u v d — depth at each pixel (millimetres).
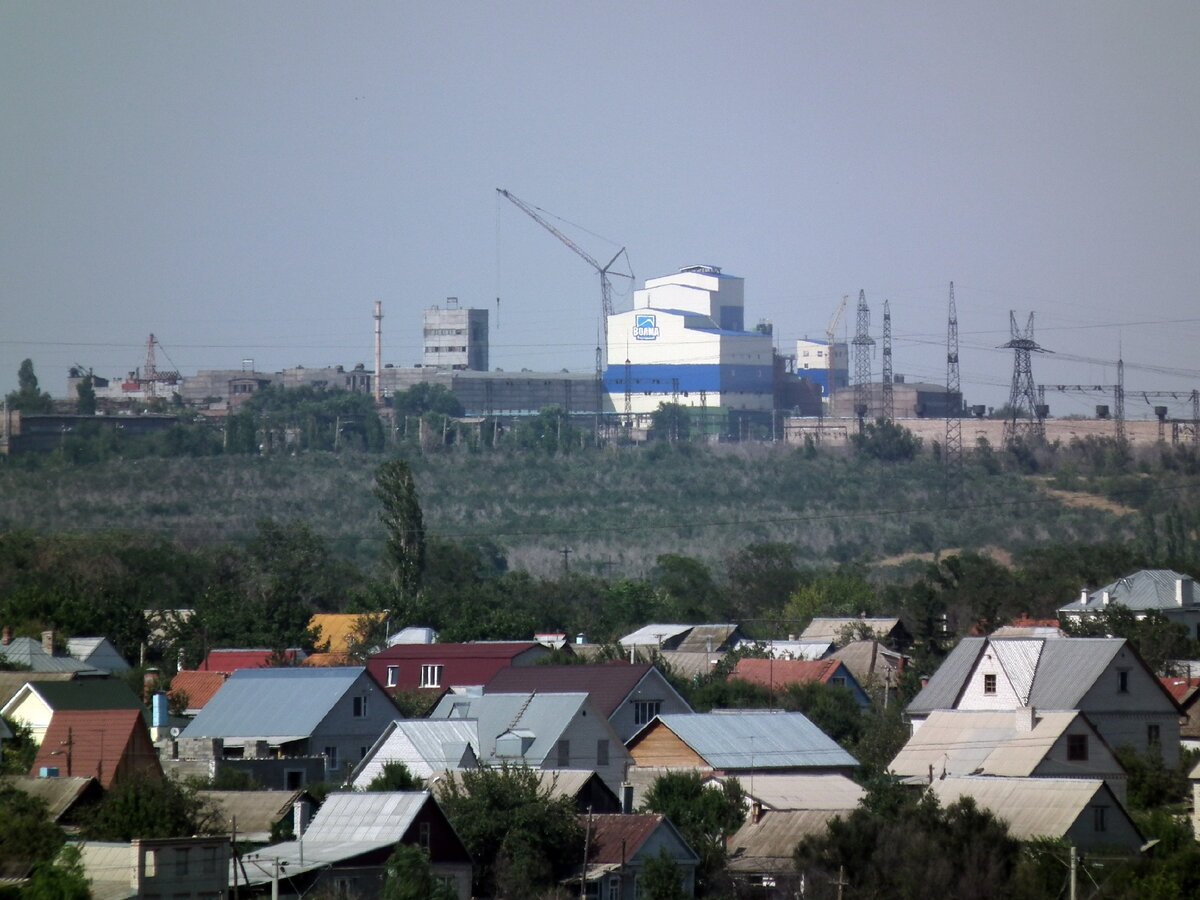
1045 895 183625
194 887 160250
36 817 181500
